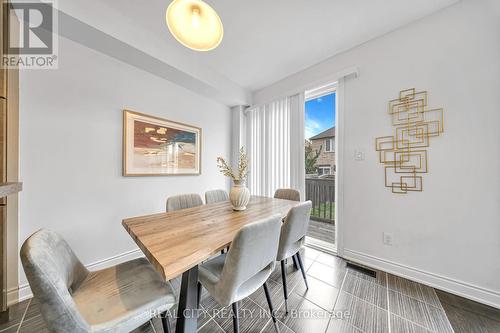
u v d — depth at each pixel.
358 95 2.10
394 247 1.86
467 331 1.21
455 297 1.52
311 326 1.25
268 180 3.05
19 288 1.45
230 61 2.44
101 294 0.88
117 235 2.02
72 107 1.72
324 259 2.17
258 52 2.25
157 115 2.34
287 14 1.70
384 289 1.63
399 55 1.84
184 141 2.66
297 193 2.25
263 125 3.14
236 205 1.63
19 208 1.47
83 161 1.79
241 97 3.15
